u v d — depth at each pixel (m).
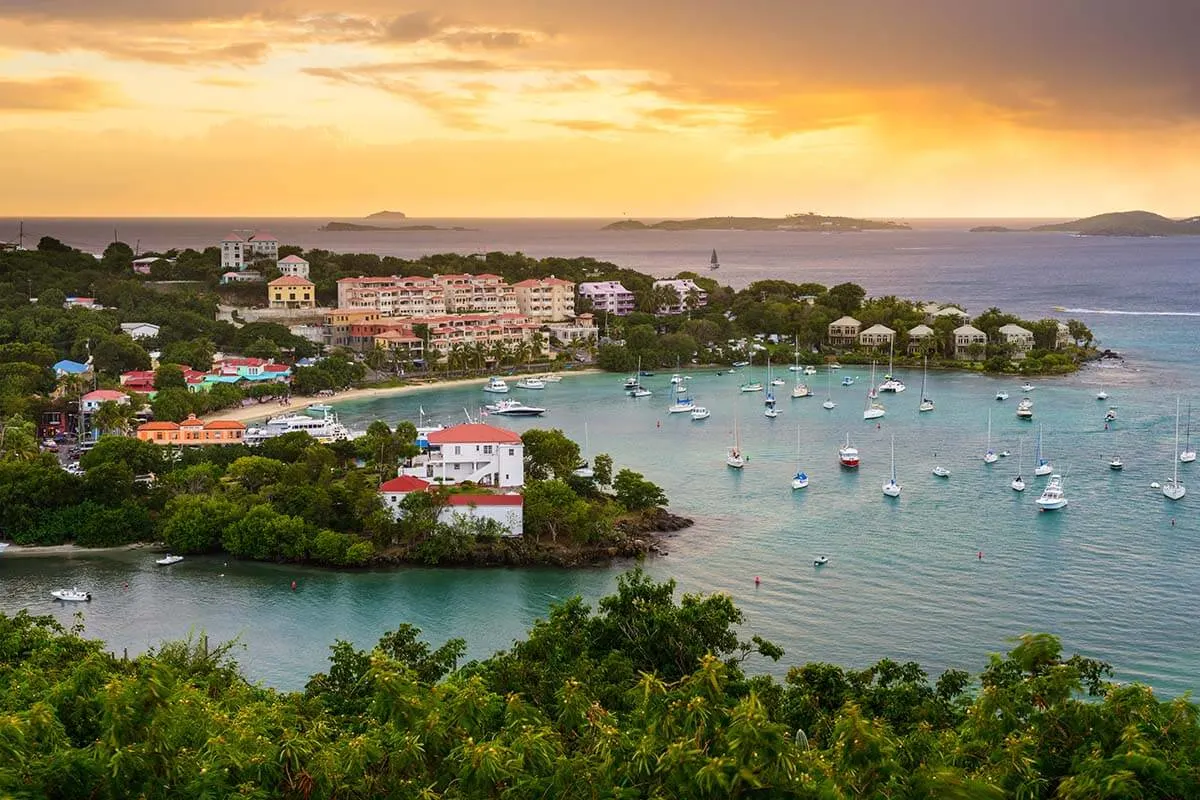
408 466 182.00
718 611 98.44
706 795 52.69
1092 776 52.06
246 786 56.44
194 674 93.06
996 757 56.91
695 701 59.31
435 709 64.94
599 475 180.50
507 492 160.38
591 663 89.31
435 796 55.88
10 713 63.75
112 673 78.69
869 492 184.62
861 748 55.53
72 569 147.38
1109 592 134.38
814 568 145.12
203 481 172.62
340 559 148.00
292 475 170.75
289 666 116.12
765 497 182.38
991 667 75.81
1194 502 174.38
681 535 161.50
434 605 134.12
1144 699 58.47
